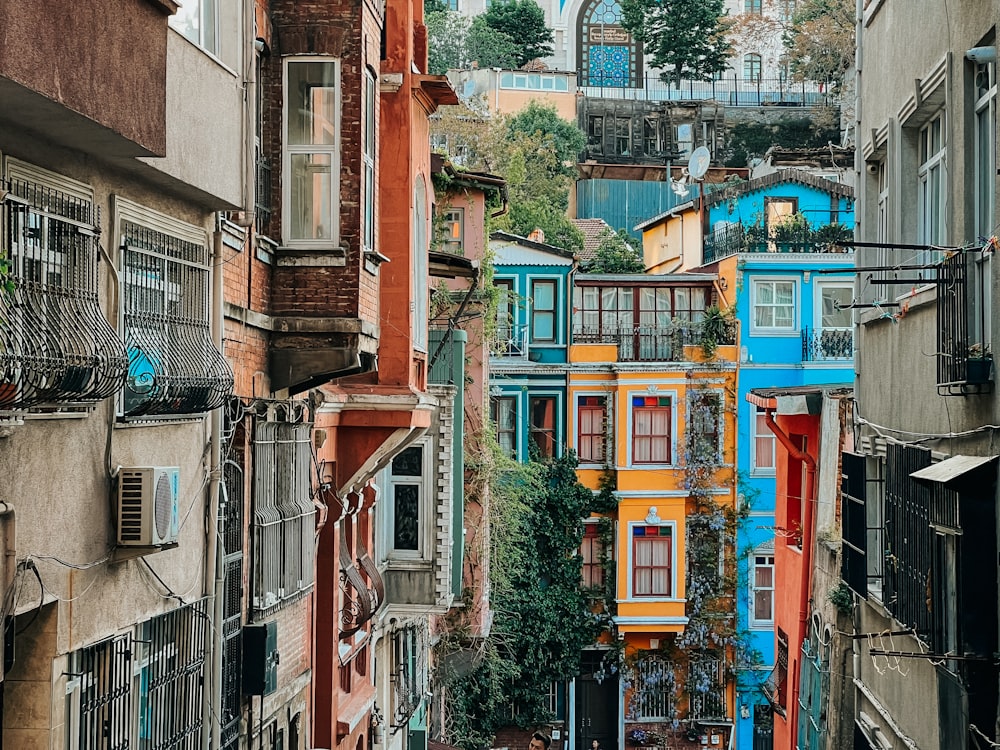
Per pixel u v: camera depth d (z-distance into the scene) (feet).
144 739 32.24
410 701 76.59
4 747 27.04
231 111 36.14
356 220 43.75
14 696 27.20
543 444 126.41
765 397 71.00
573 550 125.08
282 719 45.24
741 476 126.21
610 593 125.70
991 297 35.55
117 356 27.43
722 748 124.77
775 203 143.13
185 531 34.58
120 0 26.53
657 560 125.80
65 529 27.76
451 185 93.20
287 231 43.83
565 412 126.31
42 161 26.96
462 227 93.81
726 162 240.12
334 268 43.70
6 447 25.32
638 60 280.31
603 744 125.49
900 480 45.37
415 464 67.31
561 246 174.40
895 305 48.57
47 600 26.84
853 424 56.90
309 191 43.86
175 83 32.30
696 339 128.36
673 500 125.70
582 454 126.62
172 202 34.12
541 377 126.21
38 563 26.61
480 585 88.43
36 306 25.43
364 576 61.11
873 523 53.36
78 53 24.82
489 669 109.19
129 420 30.81
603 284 129.70
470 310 90.79
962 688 35.19
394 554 67.10
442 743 89.61
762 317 129.29
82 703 29.12
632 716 125.29
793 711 70.33
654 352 128.88
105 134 26.63
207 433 36.09
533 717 121.70
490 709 114.32
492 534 100.68
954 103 39.45
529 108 221.46
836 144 238.89
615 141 238.07
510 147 198.18
